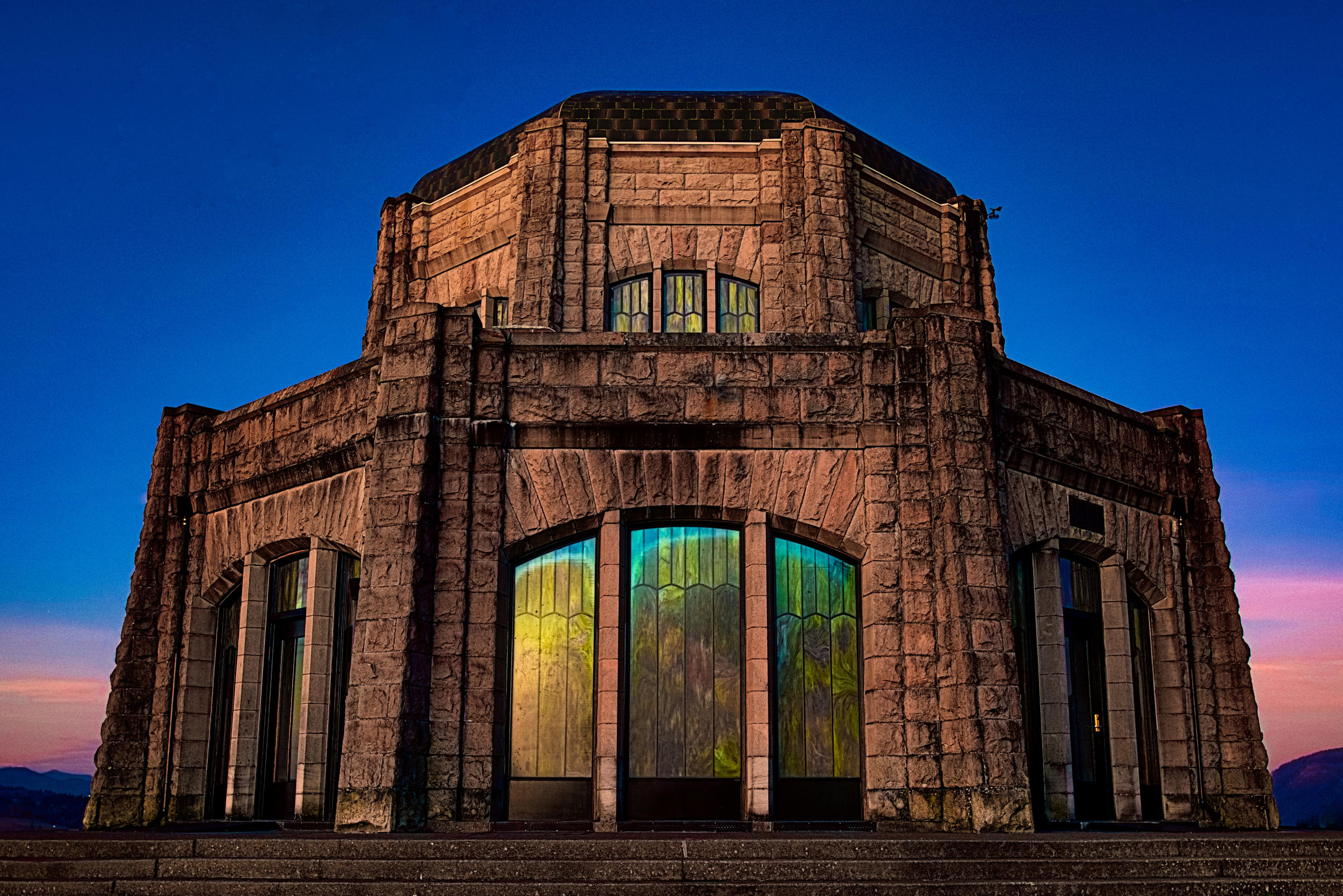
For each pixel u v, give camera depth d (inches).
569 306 922.7
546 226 930.7
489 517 674.8
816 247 922.1
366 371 734.5
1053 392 770.2
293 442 780.0
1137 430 840.9
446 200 1040.8
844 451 690.8
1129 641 794.8
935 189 1059.3
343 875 474.6
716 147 959.6
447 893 450.3
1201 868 490.9
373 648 643.5
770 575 685.9
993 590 655.8
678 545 700.7
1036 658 740.7
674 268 947.3
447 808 631.8
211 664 825.5
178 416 869.2
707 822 657.6
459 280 1011.9
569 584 695.7
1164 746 810.8
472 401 687.7
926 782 636.7
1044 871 484.7
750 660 670.5
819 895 452.4
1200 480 861.8
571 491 684.1
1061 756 724.0
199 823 759.7
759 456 690.2
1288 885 467.2
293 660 786.2
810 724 682.2
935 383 687.1
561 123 957.8
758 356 698.8
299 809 719.7
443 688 648.4
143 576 836.0
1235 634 826.2
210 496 832.3
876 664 659.4
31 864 490.6
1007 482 727.1
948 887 457.4
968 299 1024.9
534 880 466.9
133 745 806.5
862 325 957.2
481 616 661.9
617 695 664.4
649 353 697.6
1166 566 834.2
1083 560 802.8
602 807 650.2
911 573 666.8
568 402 689.6
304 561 791.1
